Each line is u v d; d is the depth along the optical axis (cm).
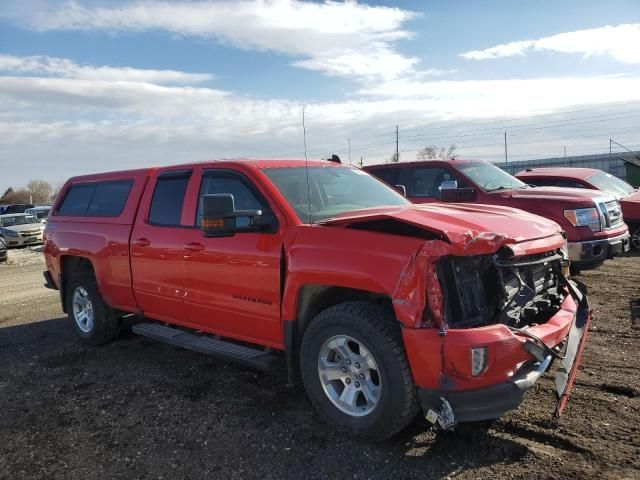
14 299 1010
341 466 331
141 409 434
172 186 510
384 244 338
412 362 317
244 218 420
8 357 597
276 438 372
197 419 409
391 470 324
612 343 525
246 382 480
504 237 327
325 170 491
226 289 435
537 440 347
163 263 494
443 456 335
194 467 342
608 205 831
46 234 671
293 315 383
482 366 305
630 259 1025
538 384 428
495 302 340
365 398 351
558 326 357
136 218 536
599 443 338
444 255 318
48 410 442
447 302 323
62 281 652
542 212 806
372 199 480
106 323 604
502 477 309
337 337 358
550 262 402
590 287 777
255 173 436
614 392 413
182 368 527
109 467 347
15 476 341
